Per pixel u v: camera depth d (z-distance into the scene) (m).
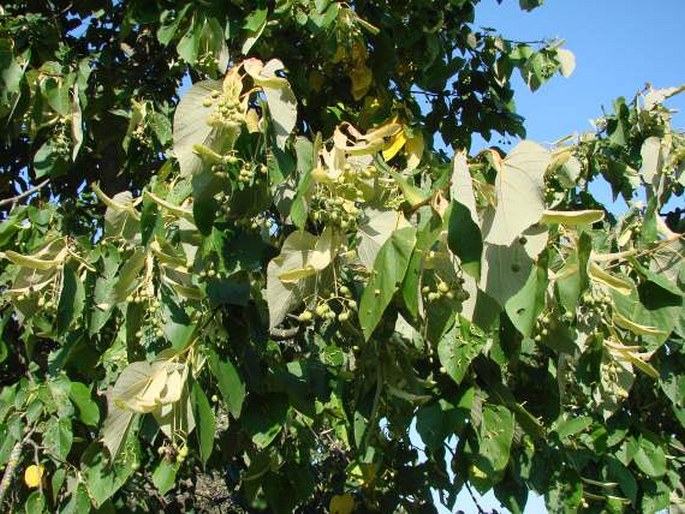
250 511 3.83
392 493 3.50
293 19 3.86
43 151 3.77
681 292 2.78
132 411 2.40
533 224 1.99
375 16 4.39
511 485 2.99
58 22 4.46
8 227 3.56
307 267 2.24
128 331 2.72
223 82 2.36
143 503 3.69
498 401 2.70
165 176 3.01
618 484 3.49
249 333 2.57
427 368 2.73
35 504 3.14
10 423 3.20
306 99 4.30
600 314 2.53
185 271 2.70
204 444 2.38
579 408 3.50
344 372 2.96
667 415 4.09
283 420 2.65
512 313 2.03
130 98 4.11
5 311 3.72
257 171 2.43
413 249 2.09
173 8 3.84
